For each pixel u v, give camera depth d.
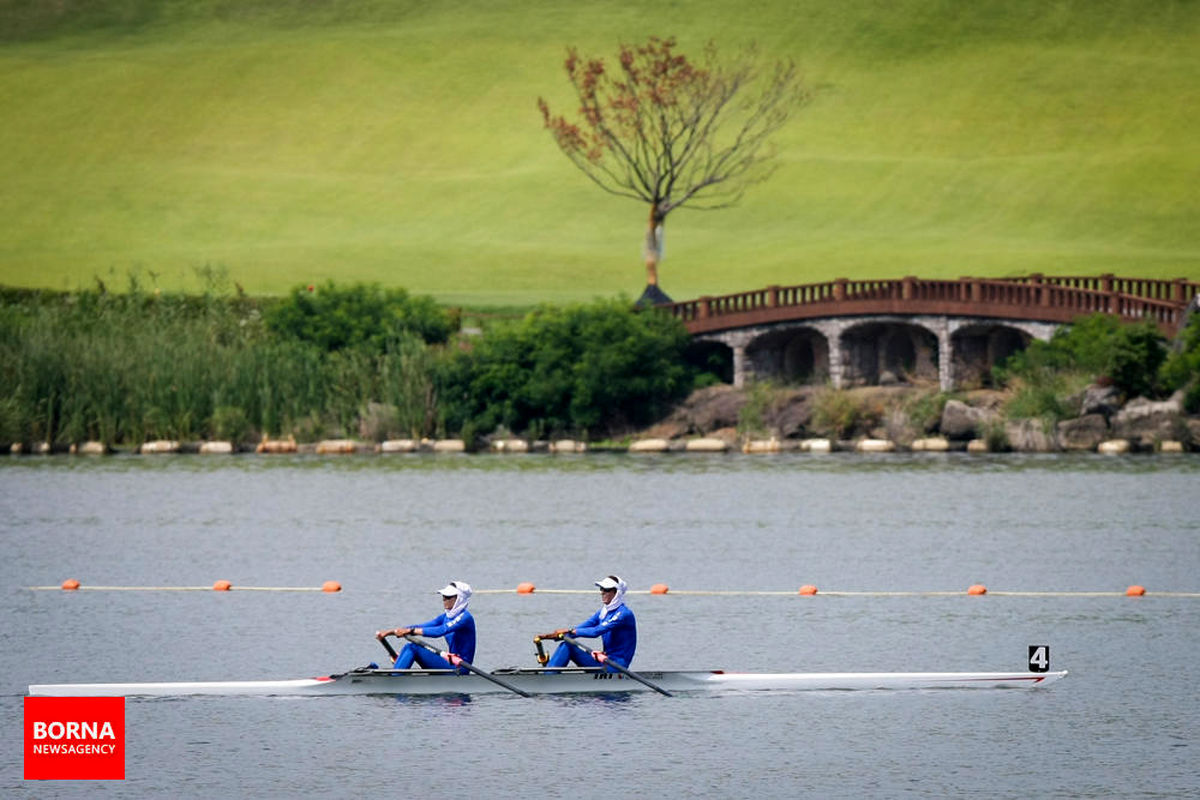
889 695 120.62
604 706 117.25
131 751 106.69
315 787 99.12
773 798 96.75
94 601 164.88
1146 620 150.00
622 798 96.88
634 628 121.00
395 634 119.50
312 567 187.88
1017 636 142.88
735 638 143.12
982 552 194.38
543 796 97.25
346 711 115.75
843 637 143.25
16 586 174.50
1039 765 102.75
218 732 110.75
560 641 120.69
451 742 108.00
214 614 156.88
